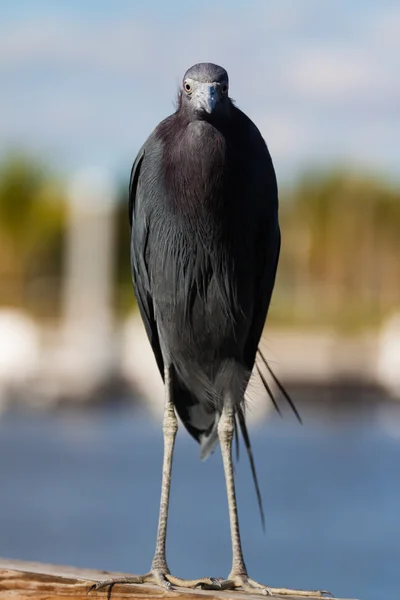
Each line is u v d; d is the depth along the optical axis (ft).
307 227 207.51
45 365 110.63
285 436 95.40
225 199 18.79
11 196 178.29
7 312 153.07
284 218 207.51
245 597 14.75
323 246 207.62
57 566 17.04
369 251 207.72
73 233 120.57
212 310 19.38
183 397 20.35
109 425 100.01
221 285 19.29
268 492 63.67
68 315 124.77
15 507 57.47
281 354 121.80
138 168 20.10
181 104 19.08
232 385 19.47
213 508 58.03
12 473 69.72
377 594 38.29
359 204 208.03
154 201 19.36
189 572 41.86
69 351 112.47
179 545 48.11
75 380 109.40
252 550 47.03
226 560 44.88
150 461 75.82
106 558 44.83
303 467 74.90
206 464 75.20
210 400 19.93
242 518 55.16
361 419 112.47
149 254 19.81
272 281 20.20
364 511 56.70
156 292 19.71
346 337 139.33
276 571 42.93
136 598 14.76
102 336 113.29
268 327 153.79
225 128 18.74
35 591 14.93
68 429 96.53
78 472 70.23
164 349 19.84
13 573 14.99
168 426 19.13
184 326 19.53
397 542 48.29
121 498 60.70
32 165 178.60
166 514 18.10
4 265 177.27
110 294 121.70
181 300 19.42
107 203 119.65
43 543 48.16
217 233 18.97
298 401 116.57
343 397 117.91
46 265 178.70
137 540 49.06
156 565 17.02
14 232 177.68
